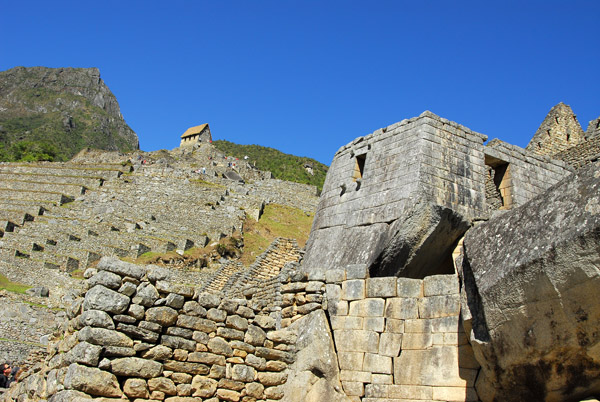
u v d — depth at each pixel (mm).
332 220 14773
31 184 59344
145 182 59812
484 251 8047
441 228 12359
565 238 6488
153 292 8586
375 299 9844
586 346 6652
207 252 44438
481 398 8438
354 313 9938
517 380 7750
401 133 14281
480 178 13914
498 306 7406
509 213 8070
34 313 30219
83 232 47031
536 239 7059
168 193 58062
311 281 10500
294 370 9680
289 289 10812
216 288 28828
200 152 94000
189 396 8516
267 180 66438
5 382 16703
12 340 28953
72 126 195250
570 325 6664
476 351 8203
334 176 15898
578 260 6348
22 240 44250
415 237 12125
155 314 8516
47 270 38875
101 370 7746
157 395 8164
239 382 9133
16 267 39188
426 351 9156
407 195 12852
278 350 9781
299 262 15453
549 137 21391
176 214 53875
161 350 8383
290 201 64188
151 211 54156
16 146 104375
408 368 9164
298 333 10070
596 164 6828
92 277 8438
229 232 51625
